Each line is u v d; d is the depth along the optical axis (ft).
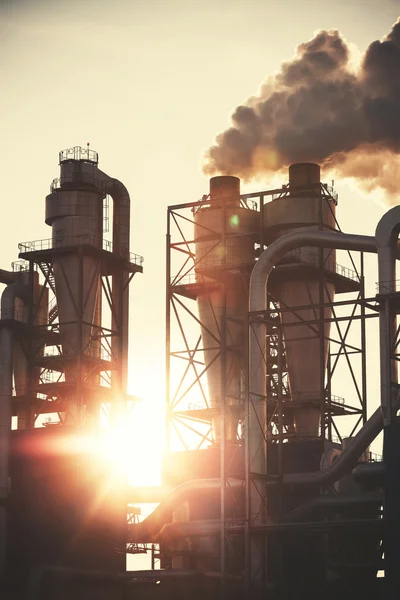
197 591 330.75
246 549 312.50
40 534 335.06
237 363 375.45
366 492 317.83
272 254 333.42
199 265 382.22
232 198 379.14
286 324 328.08
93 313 351.67
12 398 350.02
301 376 366.84
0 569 334.65
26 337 356.18
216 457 351.05
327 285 372.17
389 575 286.25
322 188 371.97
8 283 377.30
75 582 332.19
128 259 360.69
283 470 340.80
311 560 325.83
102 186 362.53
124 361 356.38
